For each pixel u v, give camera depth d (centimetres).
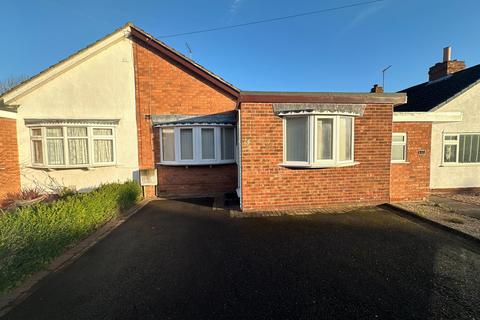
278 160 677
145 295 310
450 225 530
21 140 870
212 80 912
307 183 690
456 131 955
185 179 942
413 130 726
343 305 285
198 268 378
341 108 675
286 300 295
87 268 382
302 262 392
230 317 267
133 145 916
